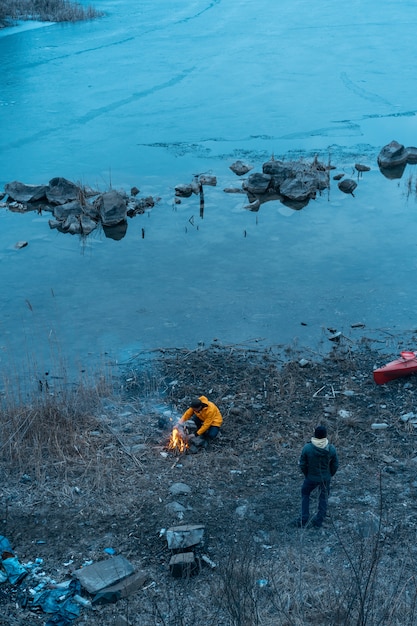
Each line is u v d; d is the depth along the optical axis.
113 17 48.38
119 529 7.78
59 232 17.78
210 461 9.23
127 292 14.52
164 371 11.78
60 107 28.86
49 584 6.86
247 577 6.46
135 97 29.97
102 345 12.65
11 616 6.43
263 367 11.87
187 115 27.53
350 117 26.77
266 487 8.63
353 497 8.32
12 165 22.61
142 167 22.23
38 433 9.47
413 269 15.20
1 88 31.55
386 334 12.84
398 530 7.62
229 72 33.34
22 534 7.68
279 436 9.77
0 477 8.70
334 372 11.68
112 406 10.66
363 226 17.48
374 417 10.31
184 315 13.59
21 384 11.39
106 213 17.81
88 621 6.37
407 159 22.42
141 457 9.27
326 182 20.11
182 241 16.89
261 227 17.59
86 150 23.98
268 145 24.08
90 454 9.24
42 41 40.97
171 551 7.32
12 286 14.87
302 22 44.38
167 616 6.41
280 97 29.44
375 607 6.21
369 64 34.00
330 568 6.98
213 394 11.10
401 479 8.74
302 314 13.55
